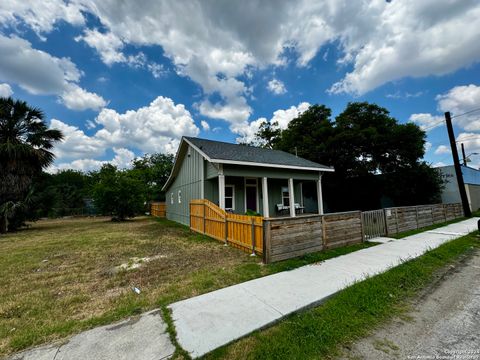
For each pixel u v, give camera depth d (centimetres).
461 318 260
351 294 313
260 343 214
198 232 937
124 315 269
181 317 260
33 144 1269
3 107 1173
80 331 237
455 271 427
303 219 527
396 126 1520
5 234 1044
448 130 1339
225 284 364
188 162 1246
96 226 1316
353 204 1864
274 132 3102
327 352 203
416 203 1565
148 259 535
